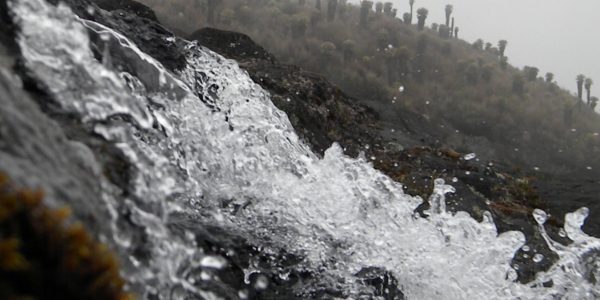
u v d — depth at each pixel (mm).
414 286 3453
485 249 4047
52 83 2215
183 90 3789
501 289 3729
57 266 1330
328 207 3869
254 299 2689
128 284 1731
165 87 3660
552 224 4984
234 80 4773
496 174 6238
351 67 17094
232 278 2678
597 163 15750
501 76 21266
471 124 15938
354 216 3875
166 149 3145
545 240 4453
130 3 6234
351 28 21047
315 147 5344
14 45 2170
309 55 17172
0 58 2025
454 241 4035
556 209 6086
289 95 5941
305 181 4055
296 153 4414
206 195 3303
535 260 4109
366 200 4062
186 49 4672
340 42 19109
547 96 21016
